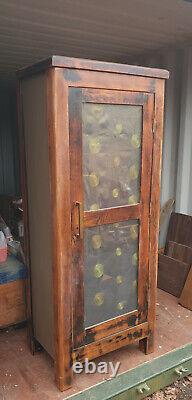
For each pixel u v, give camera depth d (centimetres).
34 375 210
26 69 187
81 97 173
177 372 217
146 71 191
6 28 262
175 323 269
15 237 329
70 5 214
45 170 185
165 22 251
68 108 170
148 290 221
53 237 181
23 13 229
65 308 187
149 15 235
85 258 192
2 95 579
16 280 248
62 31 271
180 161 337
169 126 339
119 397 196
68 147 173
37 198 198
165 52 332
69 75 167
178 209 347
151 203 212
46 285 201
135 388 201
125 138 195
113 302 209
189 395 216
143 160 203
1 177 597
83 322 197
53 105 166
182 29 267
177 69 327
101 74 177
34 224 206
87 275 195
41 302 211
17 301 251
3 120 587
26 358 228
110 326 208
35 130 190
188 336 251
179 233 338
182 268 312
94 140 183
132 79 188
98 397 190
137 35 283
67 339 191
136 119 197
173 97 334
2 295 244
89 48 327
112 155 192
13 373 212
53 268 185
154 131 203
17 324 264
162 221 350
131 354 229
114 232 201
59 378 195
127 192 202
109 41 300
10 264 255
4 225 307
